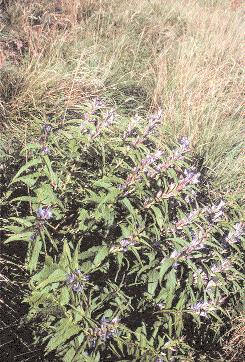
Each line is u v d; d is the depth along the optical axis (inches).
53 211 90.0
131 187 96.7
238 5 342.3
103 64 189.0
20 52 175.0
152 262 89.2
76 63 180.4
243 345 106.3
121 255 87.0
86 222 93.5
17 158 115.6
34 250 79.2
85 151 101.7
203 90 182.9
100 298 89.0
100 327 80.0
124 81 186.1
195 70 199.2
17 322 88.8
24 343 84.4
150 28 238.8
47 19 197.6
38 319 86.3
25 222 82.5
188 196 111.1
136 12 235.9
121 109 168.6
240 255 111.5
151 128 102.9
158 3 276.5
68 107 153.6
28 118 146.6
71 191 96.3
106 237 93.3
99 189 98.8
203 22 259.3
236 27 274.7
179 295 98.7
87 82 170.2
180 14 278.5
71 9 214.7
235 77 204.2
